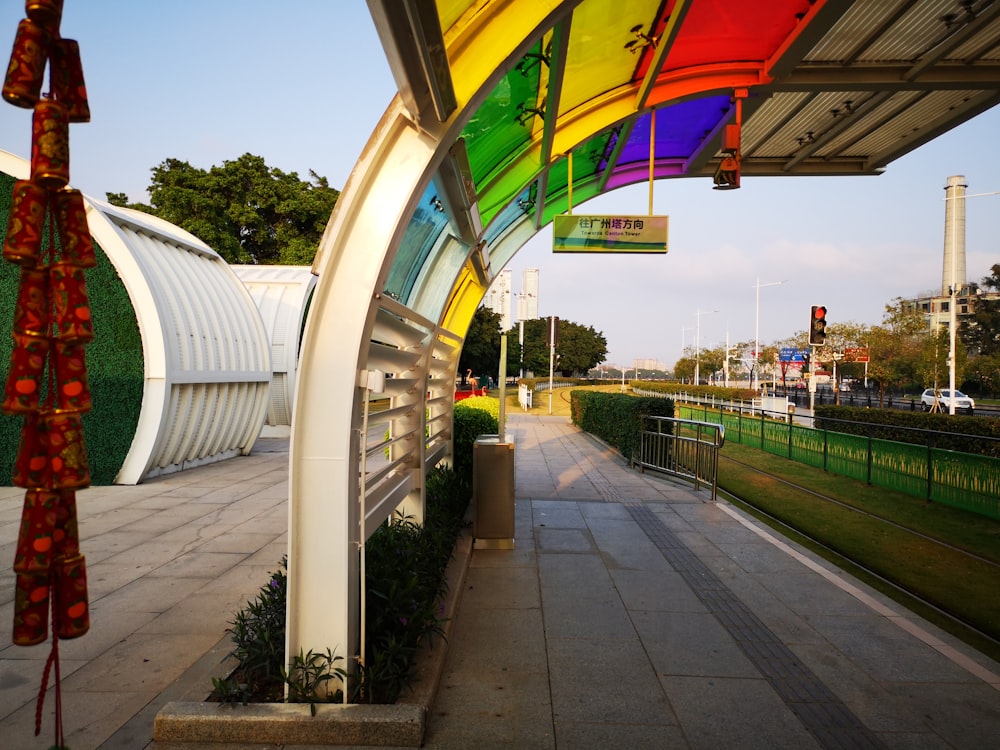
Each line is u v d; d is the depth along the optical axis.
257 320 13.31
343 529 2.96
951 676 3.63
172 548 6.16
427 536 4.90
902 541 6.86
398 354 3.94
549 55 3.62
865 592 5.02
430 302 5.03
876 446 10.34
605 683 3.48
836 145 7.23
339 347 2.96
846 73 5.36
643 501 8.66
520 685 3.44
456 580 4.77
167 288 10.23
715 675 3.59
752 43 4.82
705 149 6.86
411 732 2.79
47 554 1.51
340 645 2.97
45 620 1.54
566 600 4.79
